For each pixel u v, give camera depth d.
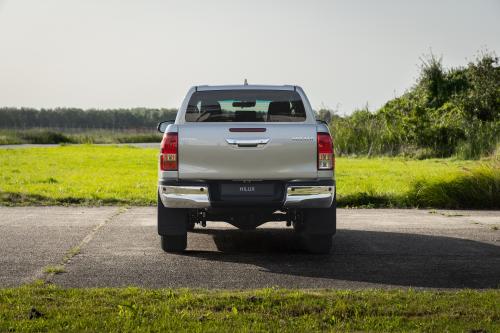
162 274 7.46
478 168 15.27
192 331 5.16
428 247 9.40
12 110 110.00
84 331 5.17
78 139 66.12
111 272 7.54
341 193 15.66
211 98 9.04
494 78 33.22
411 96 36.44
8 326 5.23
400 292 6.45
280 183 8.29
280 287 6.88
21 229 10.79
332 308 5.79
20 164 28.14
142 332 5.16
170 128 8.29
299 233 10.80
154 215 12.66
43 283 6.81
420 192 14.77
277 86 9.05
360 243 9.76
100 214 12.80
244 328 5.23
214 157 8.20
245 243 9.80
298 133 8.23
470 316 5.59
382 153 31.91
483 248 9.33
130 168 26.19
